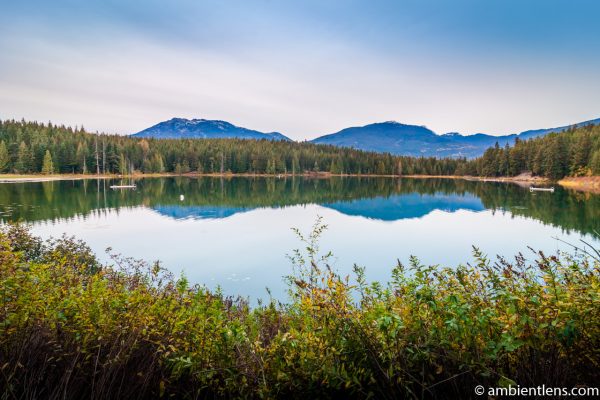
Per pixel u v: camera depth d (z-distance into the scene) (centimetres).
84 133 14025
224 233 3017
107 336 303
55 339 292
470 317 278
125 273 614
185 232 3059
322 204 5600
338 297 330
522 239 2847
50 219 3609
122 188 7781
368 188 9512
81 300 330
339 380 288
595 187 8938
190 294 412
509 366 280
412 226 3509
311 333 312
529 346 267
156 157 13612
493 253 2345
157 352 301
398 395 290
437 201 6131
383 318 278
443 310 287
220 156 15100
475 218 4075
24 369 269
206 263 2048
